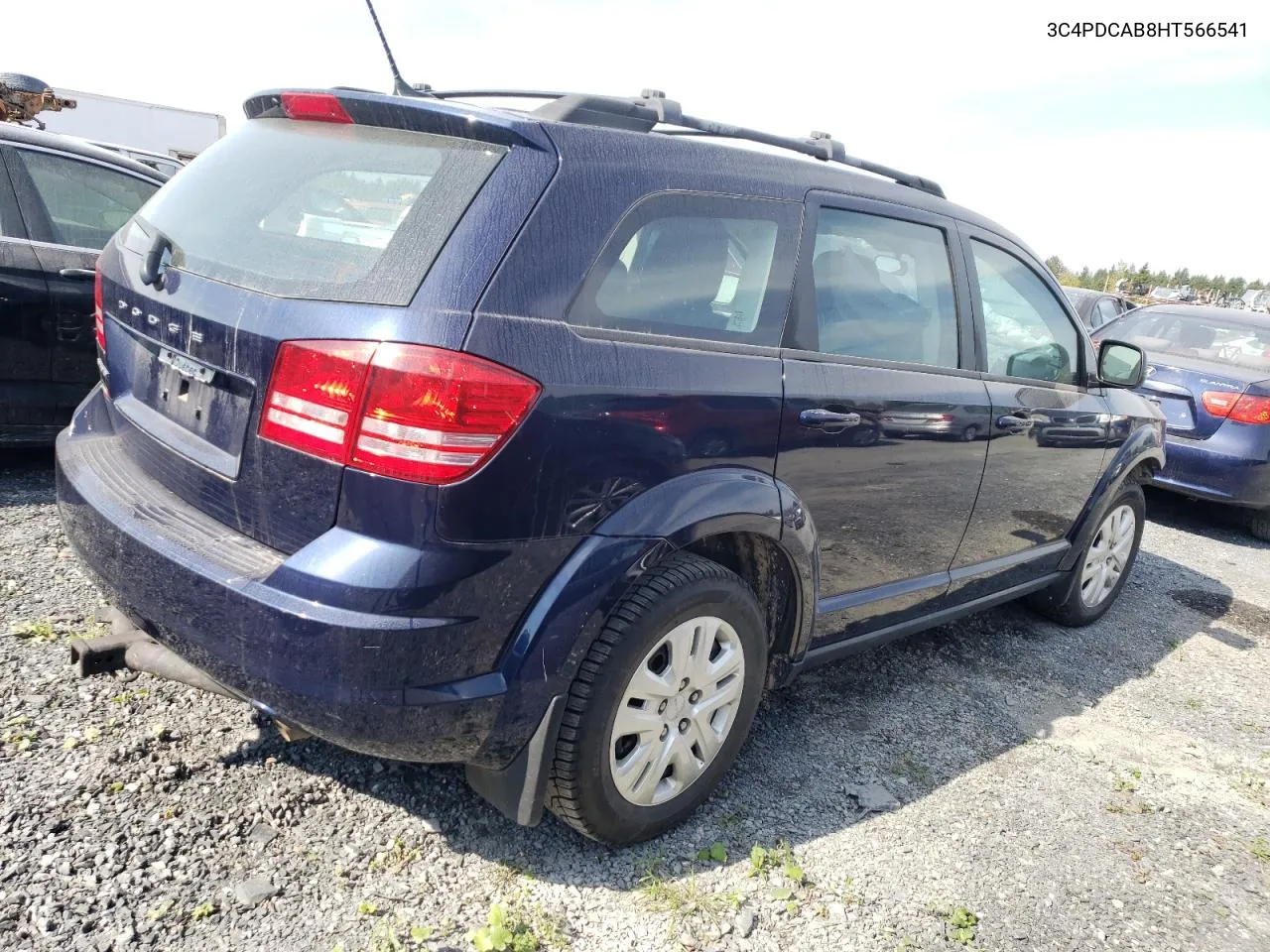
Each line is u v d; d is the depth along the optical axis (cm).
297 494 189
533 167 200
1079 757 322
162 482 223
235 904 200
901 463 288
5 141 422
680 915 217
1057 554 403
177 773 238
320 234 204
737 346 238
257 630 185
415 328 179
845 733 315
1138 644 438
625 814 229
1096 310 1219
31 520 388
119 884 200
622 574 207
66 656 283
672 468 218
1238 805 305
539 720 204
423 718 187
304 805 234
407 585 180
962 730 329
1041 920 236
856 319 279
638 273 217
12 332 414
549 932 206
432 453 178
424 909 208
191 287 214
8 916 188
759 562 262
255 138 242
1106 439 403
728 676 246
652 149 227
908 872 246
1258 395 619
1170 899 252
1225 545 648
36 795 222
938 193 348
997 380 336
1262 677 416
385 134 214
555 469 193
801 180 267
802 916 224
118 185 464
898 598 313
